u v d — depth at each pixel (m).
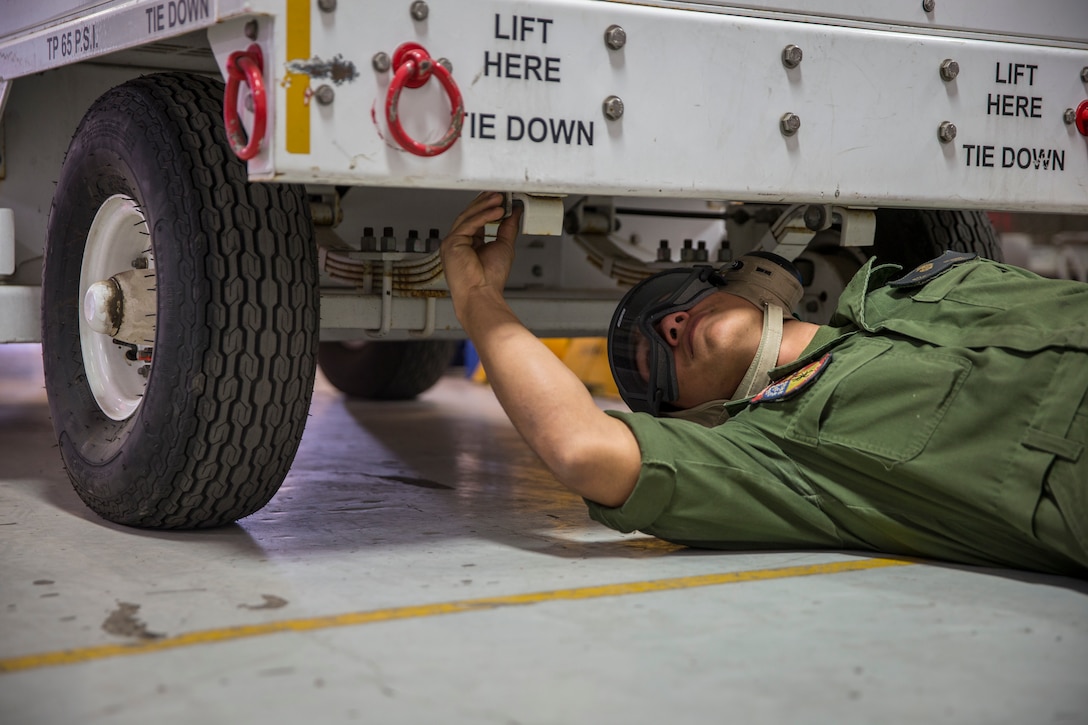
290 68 2.02
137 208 2.61
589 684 1.58
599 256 3.90
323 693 1.54
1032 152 2.79
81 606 1.96
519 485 3.39
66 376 2.84
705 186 2.41
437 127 2.16
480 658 1.68
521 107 2.22
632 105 2.32
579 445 2.20
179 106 2.42
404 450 4.12
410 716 1.46
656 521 2.29
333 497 3.11
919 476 2.18
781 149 2.48
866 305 2.47
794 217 2.88
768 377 2.50
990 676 1.63
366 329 3.10
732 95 2.42
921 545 2.31
